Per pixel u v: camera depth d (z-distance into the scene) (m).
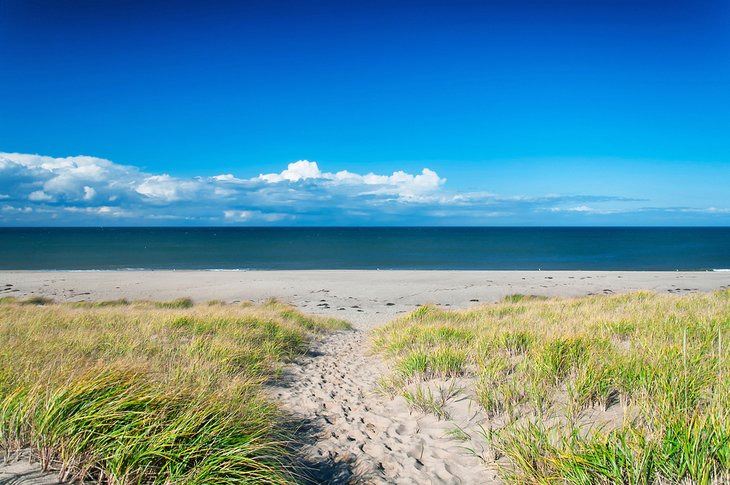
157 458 3.03
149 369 5.10
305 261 56.28
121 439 3.01
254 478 3.03
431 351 7.43
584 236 157.12
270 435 4.11
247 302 20.72
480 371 5.71
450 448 4.32
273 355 8.76
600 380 4.44
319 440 4.74
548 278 34.09
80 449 2.91
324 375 8.16
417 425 5.06
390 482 3.73
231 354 7.39
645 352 5.21
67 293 27.45
